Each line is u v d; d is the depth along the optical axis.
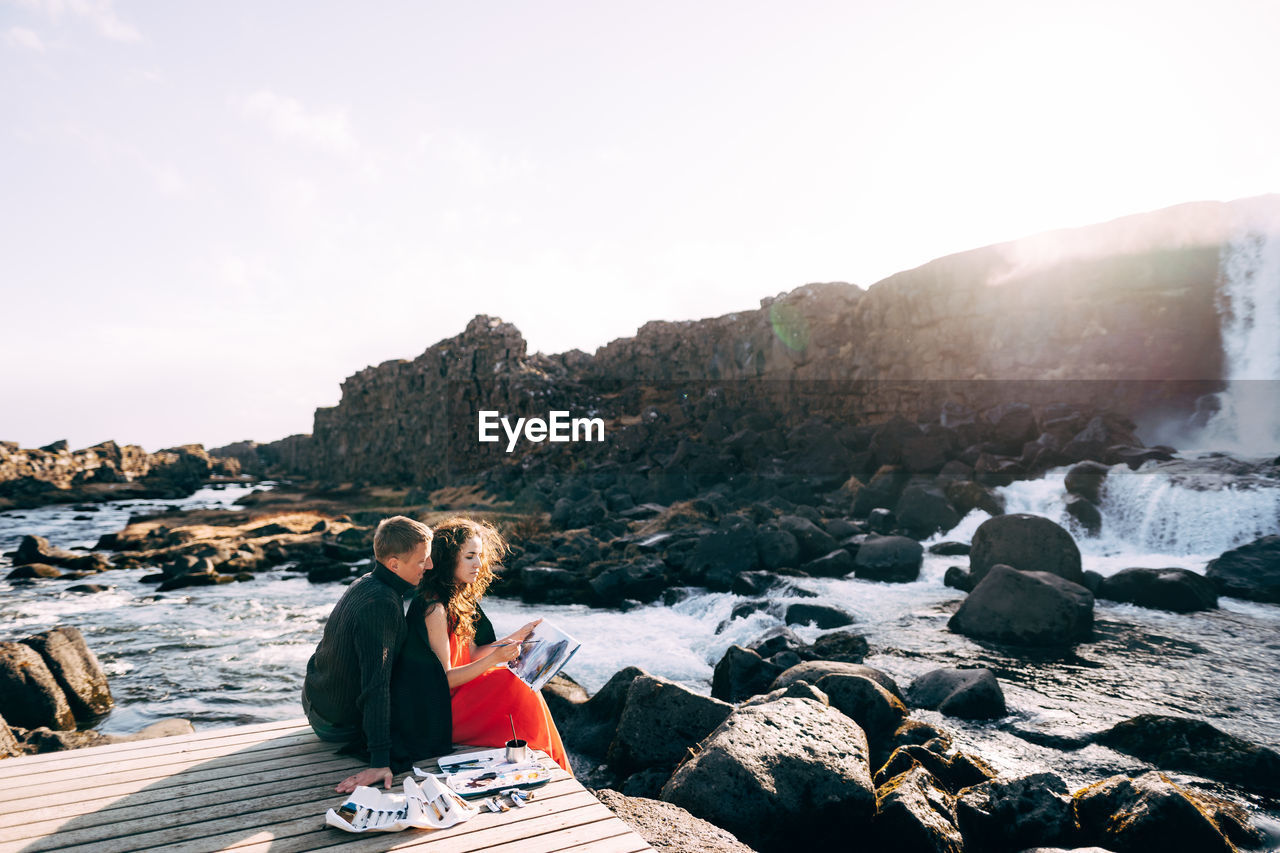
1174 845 4.89
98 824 3.11
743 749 5.47
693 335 55.91
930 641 12.08
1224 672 10.02
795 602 15.13
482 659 4.04
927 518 21.33
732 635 13.84
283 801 3.34
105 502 75.56
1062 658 10.83
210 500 78.56
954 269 31.84
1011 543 14.91
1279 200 23.66
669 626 15.09
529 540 24.27
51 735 8.04
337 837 3.01
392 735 3.75
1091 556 18.11
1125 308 26.66
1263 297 23.64
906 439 27.17
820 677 8.08
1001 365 29.95
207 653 13.96
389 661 3.70
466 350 56.84
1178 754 7.05
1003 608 12.09
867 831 5.31
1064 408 25.58
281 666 13.04
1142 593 13.57
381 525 3.88
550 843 2.98
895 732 7.27
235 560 25.31
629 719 7.39
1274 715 8.46
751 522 21.14
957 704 8.59
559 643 4.12
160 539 33.22
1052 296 28.52
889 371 35.22
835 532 21.17
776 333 43.31
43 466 85.00
